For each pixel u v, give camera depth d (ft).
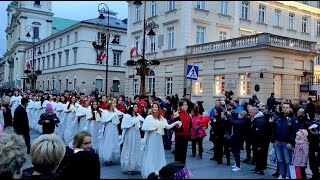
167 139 31.19
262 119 22.84
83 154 9.52
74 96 28.37
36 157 8.35
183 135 22.41
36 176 8.17
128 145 21.09
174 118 22.74
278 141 20.18
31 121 42.75
